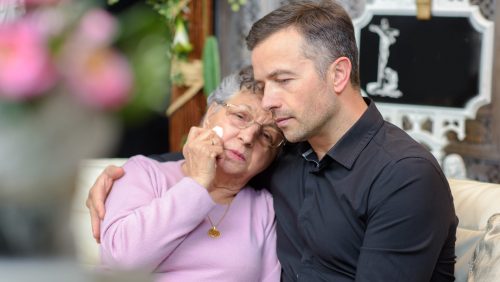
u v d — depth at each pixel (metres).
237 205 1.91
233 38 3.67
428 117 3.07
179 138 3.56
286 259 1.88
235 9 3.49
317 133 1.72
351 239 1.68
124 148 3.29
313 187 1.76
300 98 1.67
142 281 0.81
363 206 1.63
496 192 1.89
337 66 1.67
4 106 0.64
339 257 1.70
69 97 0.65
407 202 1.55
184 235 1.70
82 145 0.67
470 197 1.92
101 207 1.78
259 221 1.92
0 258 0.68
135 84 0.65
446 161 3.08
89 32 0.65
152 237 1.66
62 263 0.70
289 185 1.86
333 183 1.69
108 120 0.66
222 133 1.82
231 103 1.86
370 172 1.63
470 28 2.97
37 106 0.65
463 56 2.99
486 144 3.13
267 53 1.67
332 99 1.68
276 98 1.68
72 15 0.66
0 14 0.66
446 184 1.63
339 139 1.70
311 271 1.77
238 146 1.82
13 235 0.68
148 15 0.69
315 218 1.73
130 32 0.67
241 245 1.84
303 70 1.66
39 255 0.69
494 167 3.13
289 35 1.66
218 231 1.84
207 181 1.72
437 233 1.58
